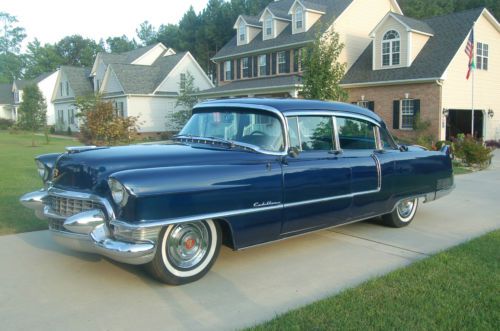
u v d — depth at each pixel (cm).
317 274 473
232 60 3250
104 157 439
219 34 6081
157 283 443
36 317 371
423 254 541
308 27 2766
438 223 703
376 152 599
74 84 4309
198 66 3791
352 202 559
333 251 552
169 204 400
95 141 1326
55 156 527
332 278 461
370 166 577
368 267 494
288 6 3181
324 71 1438
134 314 377
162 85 3562
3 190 934
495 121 2592
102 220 406
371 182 578
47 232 623
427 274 449
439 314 359
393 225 666
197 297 412
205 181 422
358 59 2705
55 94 4647
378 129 607
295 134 502
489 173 1352
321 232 643
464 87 2311
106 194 409
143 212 388
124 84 3450
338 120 551
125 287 434
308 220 513
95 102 1583
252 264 502
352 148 568
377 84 2359
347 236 623
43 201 489
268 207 469
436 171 682
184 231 430
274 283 447
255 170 460
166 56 3972
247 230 459
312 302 396
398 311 366
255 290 429
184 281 438
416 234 634
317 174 512
